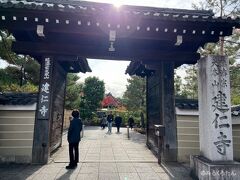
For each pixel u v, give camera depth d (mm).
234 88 19391
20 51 8070
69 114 27125
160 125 8719
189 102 9461
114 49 7922
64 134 19047
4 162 8078
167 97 8867
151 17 6840
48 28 7250
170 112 8805
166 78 8938
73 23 7133
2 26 7102
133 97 32719
